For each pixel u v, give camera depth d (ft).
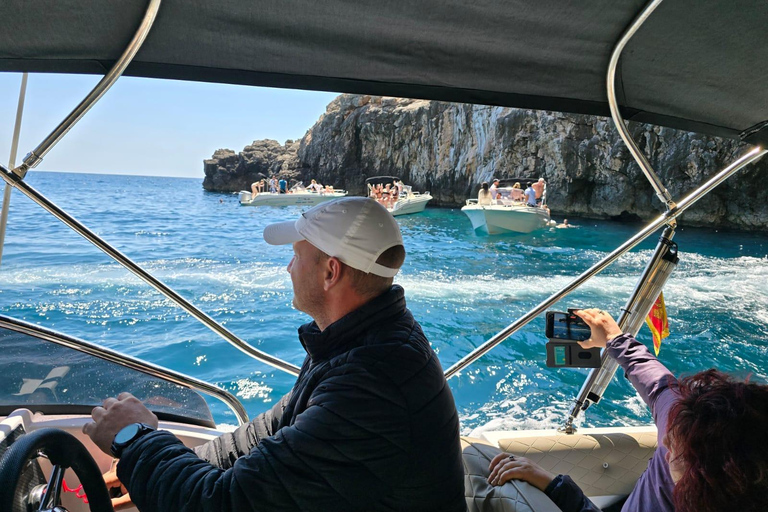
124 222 66.74
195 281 32.73
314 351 3.56
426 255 45.65
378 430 3.01
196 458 3.19
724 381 2.65
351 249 3.41
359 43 4.72
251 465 2.98
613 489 5.90
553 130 74.43
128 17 4.01
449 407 3.34
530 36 4.67
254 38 4.55
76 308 25.72
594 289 33.09
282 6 4.14
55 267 35.04
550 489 4.01
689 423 2.50
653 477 3.63
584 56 4.99
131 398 3.65
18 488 2.80
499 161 80.48
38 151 4.47
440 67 5.16
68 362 4.99
